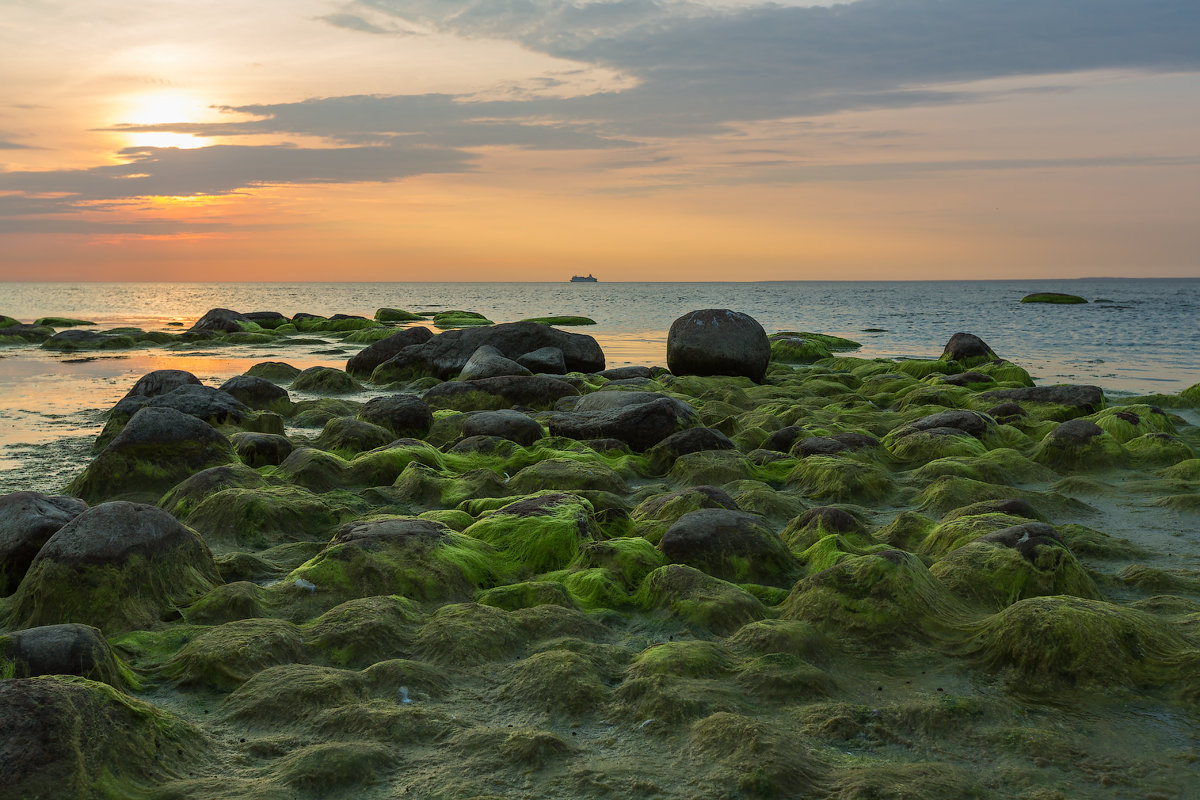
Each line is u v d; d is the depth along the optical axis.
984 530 9.08
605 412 15.96
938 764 5.13
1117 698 6.05
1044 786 4.99
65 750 4.57
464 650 6.70
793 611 7.57
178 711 5.92
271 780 4.92
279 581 8.71
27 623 7.23
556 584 8.07
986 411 18.00
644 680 6.07
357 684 6.14
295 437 17.03
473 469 13.40
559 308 87.19
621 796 4.83
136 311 80.00
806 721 5.71
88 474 12.09
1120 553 9.62
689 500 10.25
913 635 7.04
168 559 7.72
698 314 26.33
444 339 27.61
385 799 4.84
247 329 44.84
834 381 24.95
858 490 12.16
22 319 65.44
